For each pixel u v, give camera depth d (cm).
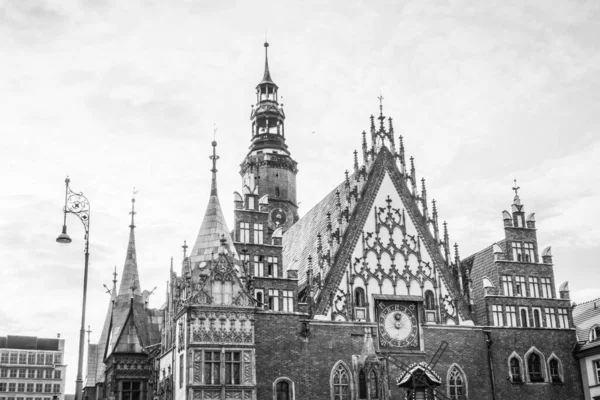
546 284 6700
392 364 5981
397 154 6738
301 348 5775
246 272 5922
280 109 8944
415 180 6669
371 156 6644
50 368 17725
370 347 5862
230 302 5572
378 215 6425
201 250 5856
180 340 5600
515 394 6244
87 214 4178
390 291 6219
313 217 7356
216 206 6091
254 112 8919
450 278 6444
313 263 6550
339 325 5941
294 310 5903
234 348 5459
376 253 6294
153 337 7106
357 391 5800
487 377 6219
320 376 5753
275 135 8831
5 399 17112
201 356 5356
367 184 6488
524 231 6819
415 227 6500
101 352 8031
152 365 6738
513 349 6378
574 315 7206
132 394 6756
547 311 6606
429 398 5503
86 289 4028
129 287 7569
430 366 6056
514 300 6556
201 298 5500
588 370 6419
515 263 6681
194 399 5241
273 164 8638
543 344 6481
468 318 6362
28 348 17750
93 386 8362
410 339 6128
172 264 6562
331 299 6003
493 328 6372
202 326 5441
